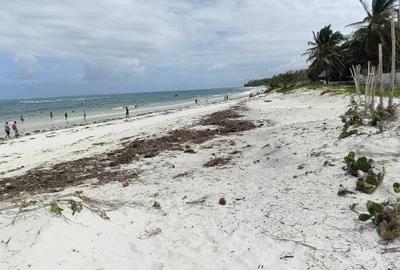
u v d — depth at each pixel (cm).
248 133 1758
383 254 502
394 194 667
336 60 4997
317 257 520
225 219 706
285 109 2792
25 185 1223
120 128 2819
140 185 1041
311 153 1005
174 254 591
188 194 895
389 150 856
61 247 524
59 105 9381
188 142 1717
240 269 524
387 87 3047
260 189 853
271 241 587
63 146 2117
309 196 735
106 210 725
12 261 492
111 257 548
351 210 636
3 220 594
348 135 1027
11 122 4719
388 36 3941
